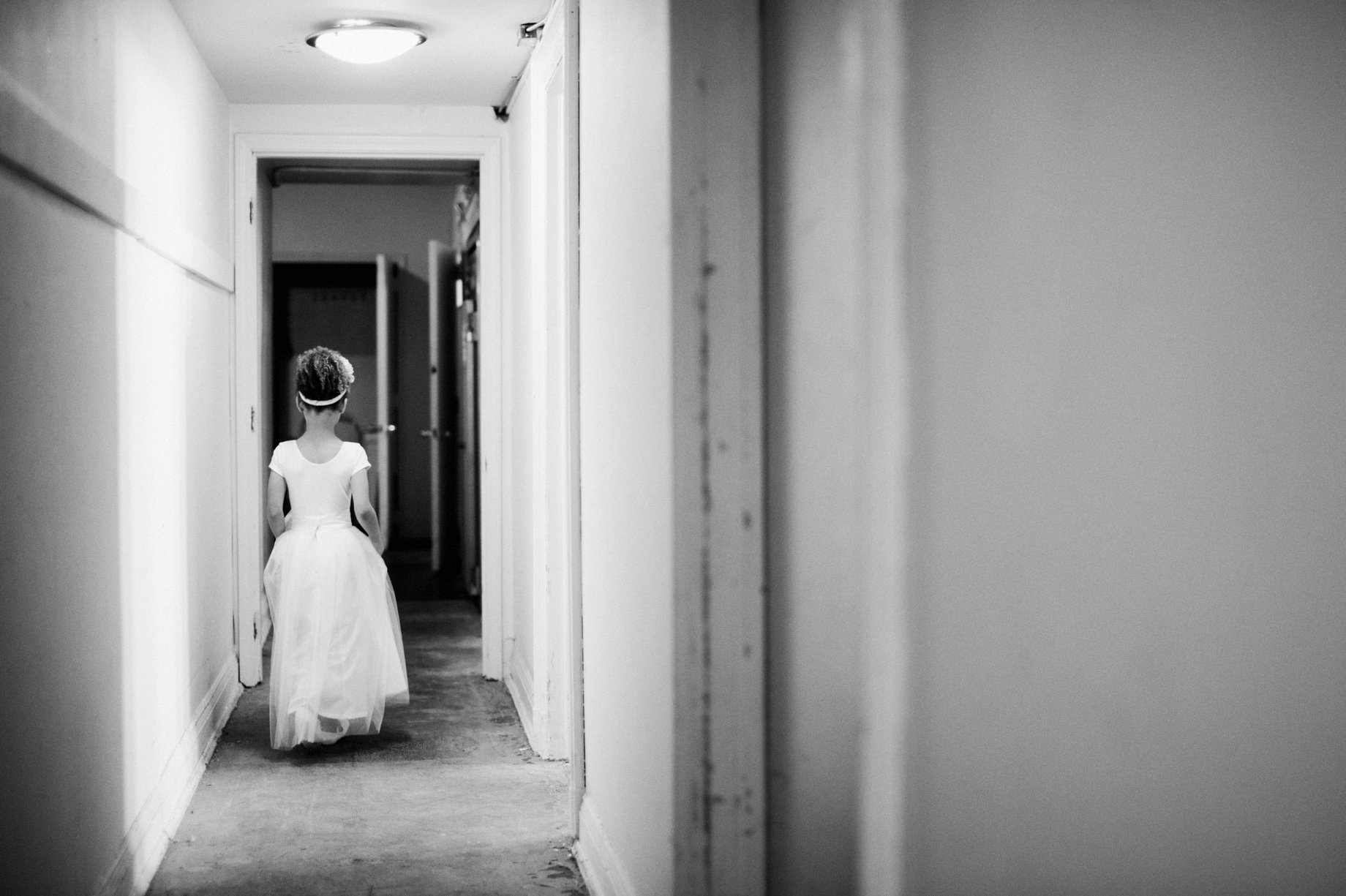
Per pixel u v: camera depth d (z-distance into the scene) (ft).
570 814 11.57
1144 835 6.78
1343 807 6.89
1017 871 6.60
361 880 10.47
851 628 6.41
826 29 6.53
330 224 33.71
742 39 7.14
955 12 6.40
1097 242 6.58
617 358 9.20
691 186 7.09
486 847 11.34
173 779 12.03
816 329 6.64
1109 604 6.66
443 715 16.40
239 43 14.83
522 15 13.80
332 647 14.20
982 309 6.46
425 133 18.35
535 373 14.82
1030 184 6.49
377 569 14.71
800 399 6.86
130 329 10.43
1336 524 6.85
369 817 12.16
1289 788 6.88
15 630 7.15
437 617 23.77
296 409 35.12
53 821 7.92
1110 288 6.59
